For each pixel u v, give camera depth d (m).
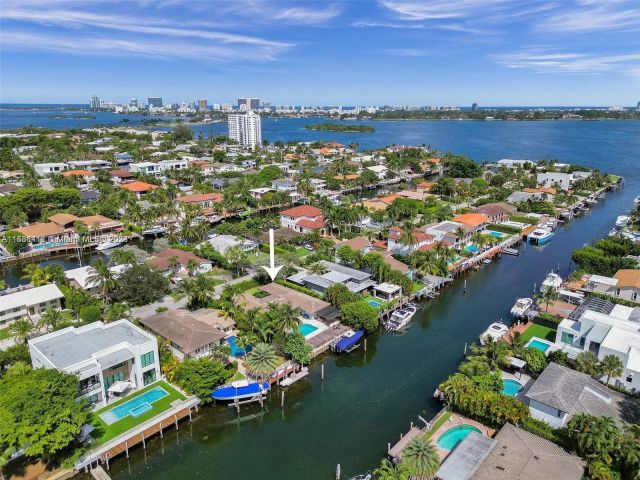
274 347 80.44
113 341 72.56
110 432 61.81
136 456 62.06
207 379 69.88
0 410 52.94
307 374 80.25
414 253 123.06
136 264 107.88
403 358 86.62
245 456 62.41
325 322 95.25
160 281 103.69
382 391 76.56
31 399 54.16
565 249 153.25
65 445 54.06
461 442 57.50
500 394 67.50
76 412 56.66
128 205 174.88
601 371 70.56
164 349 76.81
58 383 57.97
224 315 91.25
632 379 69.88
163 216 169.75
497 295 115.31
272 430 67.50
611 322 80.12
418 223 163.50
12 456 56.81
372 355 87.69
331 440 65.31
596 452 54.69
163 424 64.88
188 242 143.75
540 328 94.06
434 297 113.44
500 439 57.97
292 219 163.00
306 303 97.75
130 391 70.88
